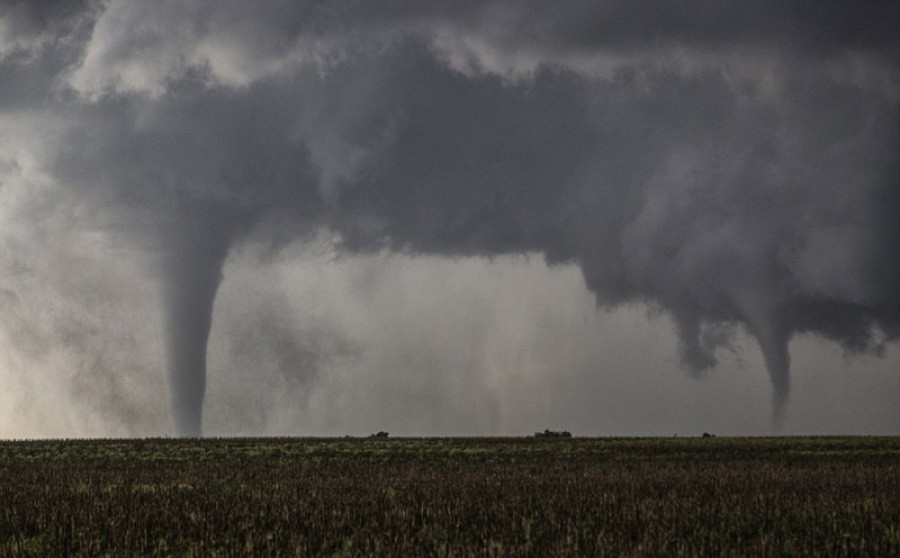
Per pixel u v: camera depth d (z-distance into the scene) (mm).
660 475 174500
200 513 106812
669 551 84375
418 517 104688
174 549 89625
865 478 164125
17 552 87375
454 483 153250
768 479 161250
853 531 96250
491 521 101500
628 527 96625
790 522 102188
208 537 93000
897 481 156375
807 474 176875
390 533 93000
